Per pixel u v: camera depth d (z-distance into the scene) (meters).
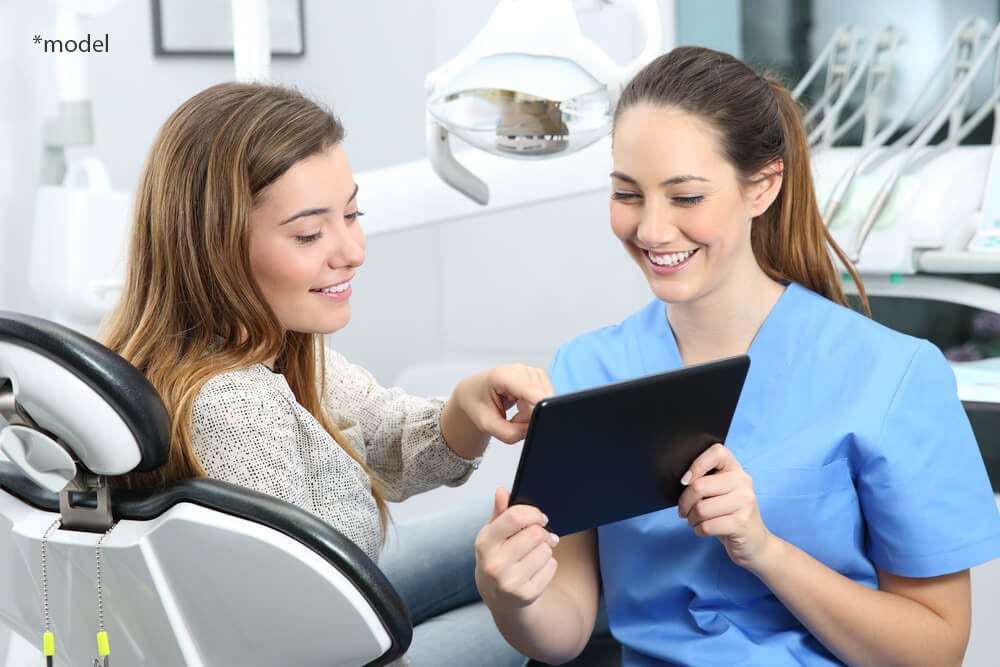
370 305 3.81
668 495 1.08
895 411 1.15
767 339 1.21
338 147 1.14
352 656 0.97
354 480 1.17
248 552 0.92
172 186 1.10
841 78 2.78
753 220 1.26
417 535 1.78
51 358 0.86
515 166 1.76
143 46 2.83
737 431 1.20
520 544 0.98
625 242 1.19
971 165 2.39
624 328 1.33
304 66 3.40
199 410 1.06
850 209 2.43
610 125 1.46
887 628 1.11
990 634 1.63
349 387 1.43
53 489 0.94
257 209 1.09
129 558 0.94
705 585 1.18
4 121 2.39
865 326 1.20
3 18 2.37
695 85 1.12
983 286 2.41
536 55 1.43
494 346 3.99
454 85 1.43
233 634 0.97
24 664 1.87
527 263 3.87
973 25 2.53
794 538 1.15
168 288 1.11
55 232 2.09
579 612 1.24
